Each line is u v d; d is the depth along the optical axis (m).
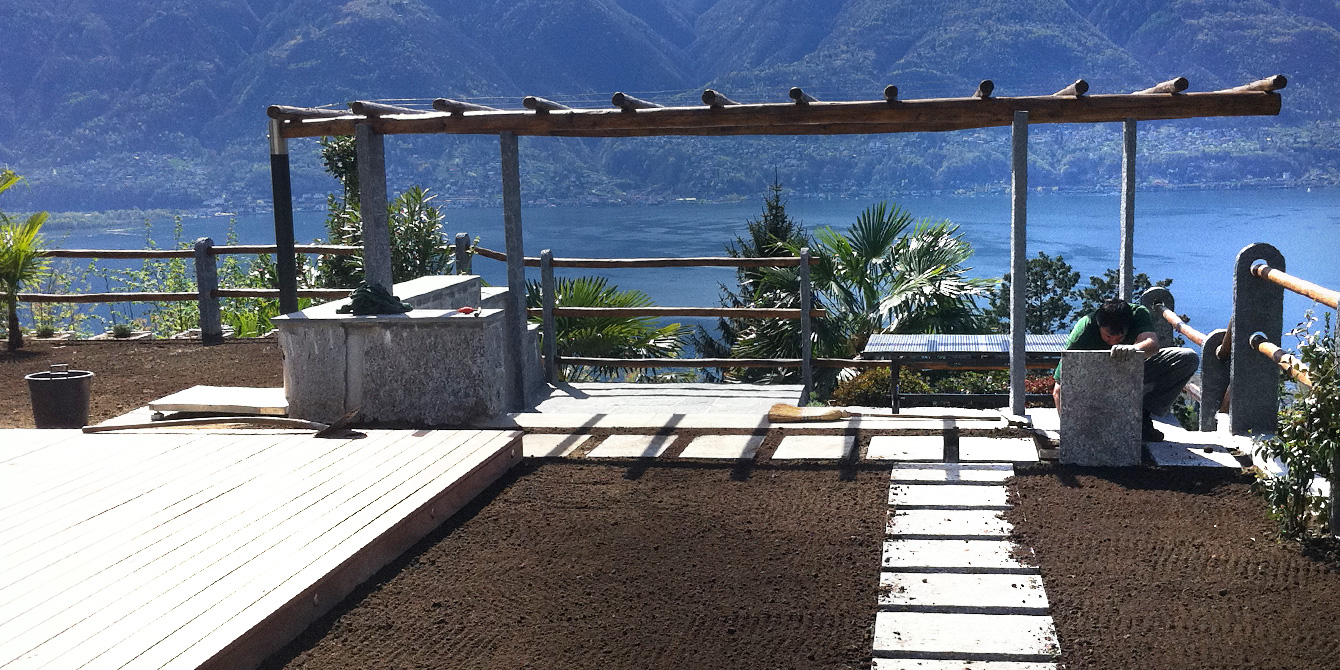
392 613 3.66
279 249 7.39
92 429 5.90
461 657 3.32
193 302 13.66
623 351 11.13
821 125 7.38
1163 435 5.60
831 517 4.60
